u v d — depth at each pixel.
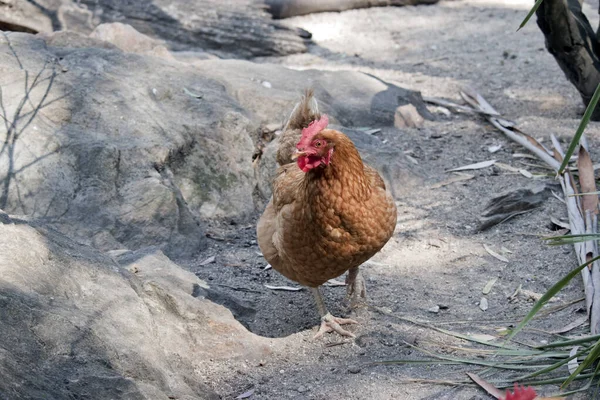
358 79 7.64
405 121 7.17
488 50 9.58
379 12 11.27
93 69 6.18
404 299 4.59
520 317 4.26
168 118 5.90
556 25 6.45
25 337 3.09
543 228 5.25
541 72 8.65
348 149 3.64
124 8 9.60
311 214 3.70
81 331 3.28
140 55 6.69
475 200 5.77
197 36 9.61
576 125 6.85
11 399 2.77
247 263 5.20
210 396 3.66
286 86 7.15
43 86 5.74
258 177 6.10
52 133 5.40
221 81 6.66
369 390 3.66
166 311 4.05
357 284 4.45
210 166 5.84
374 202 3.77
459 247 5.17
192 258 5.25
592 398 3.41
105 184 5.29
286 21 10.88
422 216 5.62
